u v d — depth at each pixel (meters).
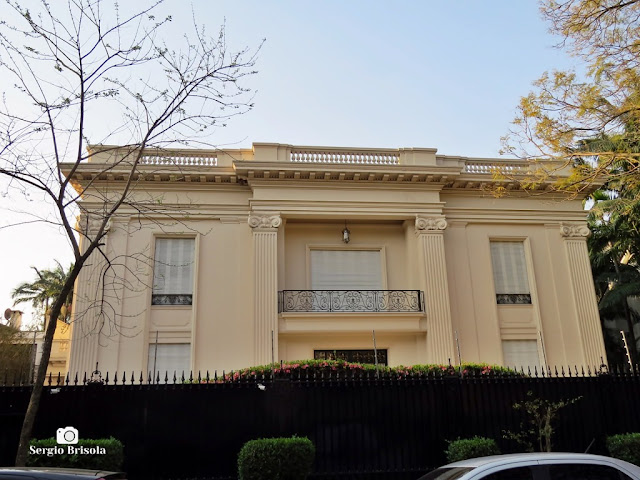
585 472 5.54
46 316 30.64
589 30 10.66
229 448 9.95
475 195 20.22
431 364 16.56
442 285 18.70
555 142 11.42
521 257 20.08
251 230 18.70
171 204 16.59
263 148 19.22
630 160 10.96
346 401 10.46
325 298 18.73
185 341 17.73
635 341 24.27
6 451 9.48
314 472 10.04
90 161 18.42
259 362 17.25
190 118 10.49
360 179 19.19
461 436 10.59
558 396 11.13
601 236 24.38
